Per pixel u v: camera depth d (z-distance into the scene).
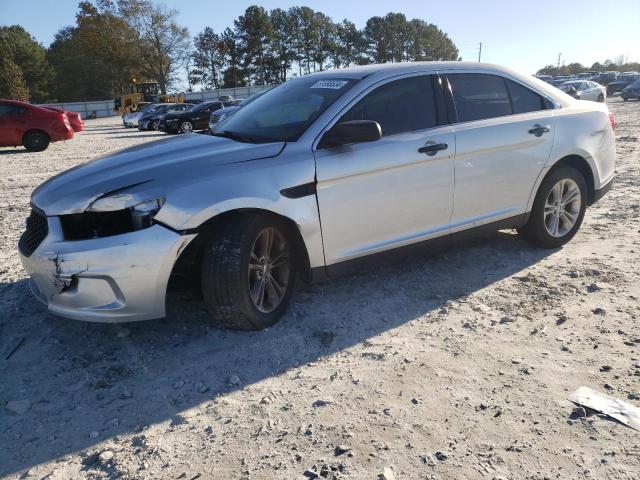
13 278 4.67
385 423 2.55
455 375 2.93
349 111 3.79
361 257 3.85
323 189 3.58
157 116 28.91
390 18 98.62
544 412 2.59
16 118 15.91
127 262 3.04
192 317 3.76
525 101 4.66
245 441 2.47
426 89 4.16
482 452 2.34
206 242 3.35
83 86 85.88
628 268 4.33
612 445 2.35
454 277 4.34
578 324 3.45
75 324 3.72
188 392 2.89
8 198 8.62
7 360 3.30
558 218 4.88
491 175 4.35
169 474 2.28
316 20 94.25
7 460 2.41
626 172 8.23
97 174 3.35
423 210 4.04
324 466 2.28
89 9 78.25
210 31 88.69
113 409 2.77
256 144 3.63
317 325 3.59
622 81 44.34
